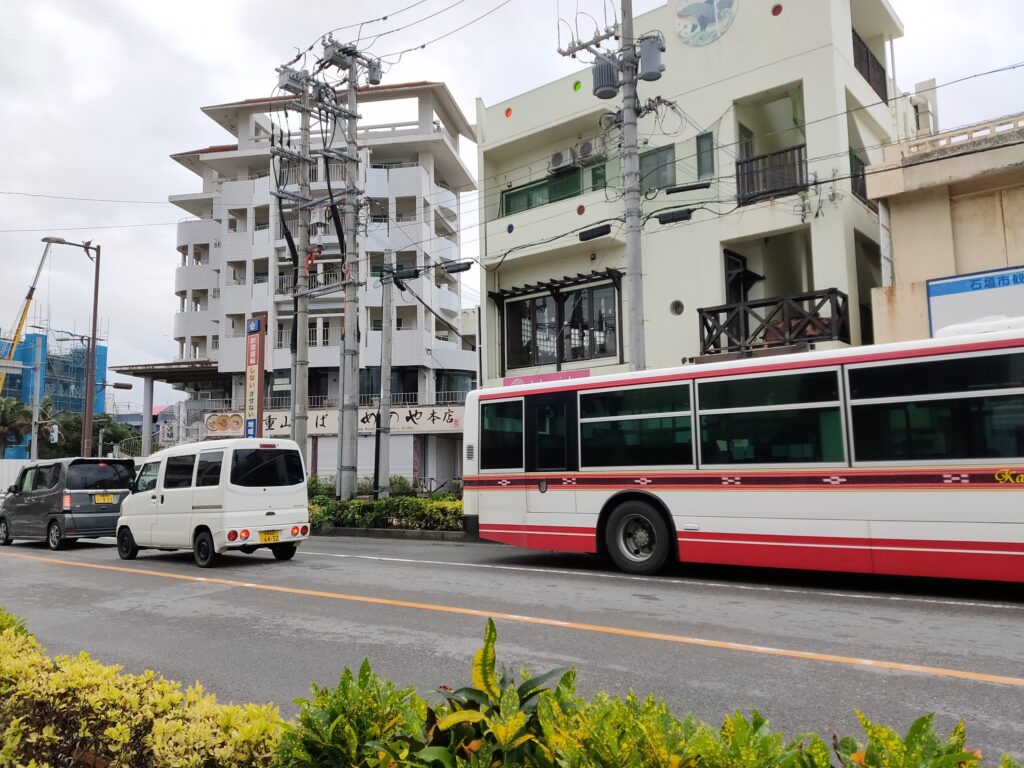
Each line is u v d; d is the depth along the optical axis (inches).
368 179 1582.2
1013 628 271.1
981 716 180.4
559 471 448.8
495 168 906.1
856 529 346.3
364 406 1478.8
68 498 642.8
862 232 665.6
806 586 374.6
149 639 289.9
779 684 209.3
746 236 687.1
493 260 859.4
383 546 628.4
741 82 699.4
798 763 88.3
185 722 133.6
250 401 921.5
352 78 864.3
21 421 2158.0
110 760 134.9
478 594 361.4
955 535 323.0
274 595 373.4
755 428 380.5
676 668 227.0
